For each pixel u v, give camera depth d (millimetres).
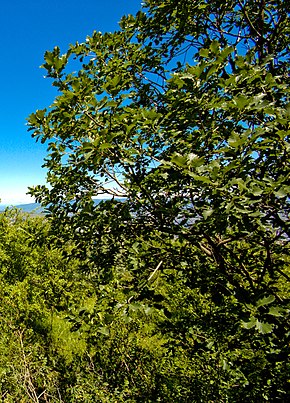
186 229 2543
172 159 1773
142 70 3320
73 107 2150
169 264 2990
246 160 1911
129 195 2775
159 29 3342
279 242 3104
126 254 3098
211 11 3334
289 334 2510
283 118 1983
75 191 3082
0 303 7262
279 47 3344
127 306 2197
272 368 2885
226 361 3096
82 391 5023
